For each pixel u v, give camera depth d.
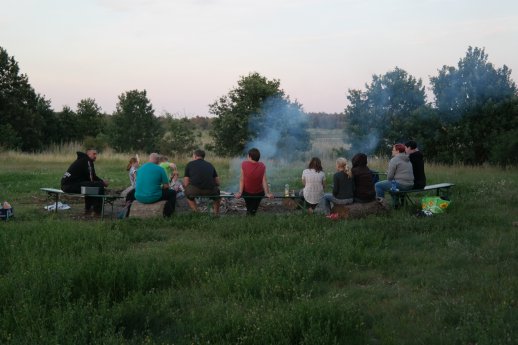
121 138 34.88
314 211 10.86
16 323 4.54
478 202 11.63
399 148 11.31
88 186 11.09
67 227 8.53
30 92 39.28
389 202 12.30
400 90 25.94
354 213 9.98
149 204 10.46
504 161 21.95
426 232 8.55
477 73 23.72
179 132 32.38
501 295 5.31
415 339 4.46
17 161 26.98
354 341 4.42
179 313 5.13
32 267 5.89
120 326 4.76
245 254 7.10
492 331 4.36
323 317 4.67
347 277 6.29
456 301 5.22
